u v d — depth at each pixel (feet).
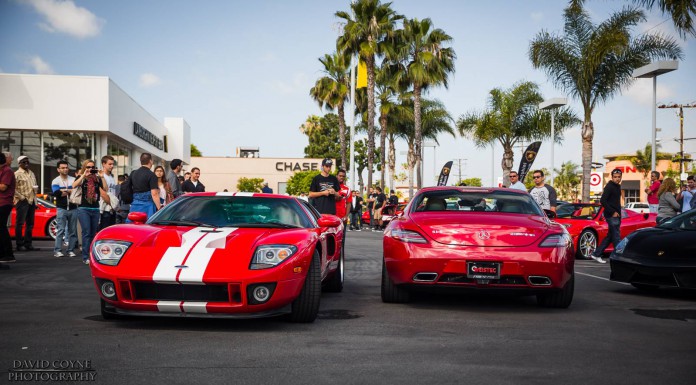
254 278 15.25
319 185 33.12
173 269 15.26
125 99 79.56
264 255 15.87
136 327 16.22
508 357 13.51
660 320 18.72
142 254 15.89
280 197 20.76
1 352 13.29
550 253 19.02
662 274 23.18
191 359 12.92
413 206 22.89
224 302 15.39
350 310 19.79
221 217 19.29
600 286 27.61
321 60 138.62
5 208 30.58
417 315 18.95
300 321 17.31
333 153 267.18
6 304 19.75
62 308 19.08
